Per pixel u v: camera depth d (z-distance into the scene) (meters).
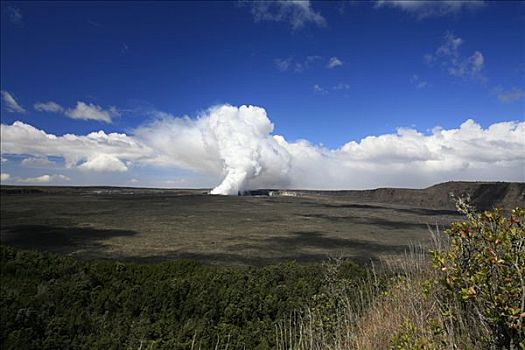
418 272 5.29
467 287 3.02
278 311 9.35
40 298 10.05
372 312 5.56
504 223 3.06
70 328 8.94
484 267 2.95
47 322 9.02
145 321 9.08
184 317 9.49
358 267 10.62
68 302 10.10
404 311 4.44
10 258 12.63
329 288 8.04
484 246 3.15
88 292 10.62
